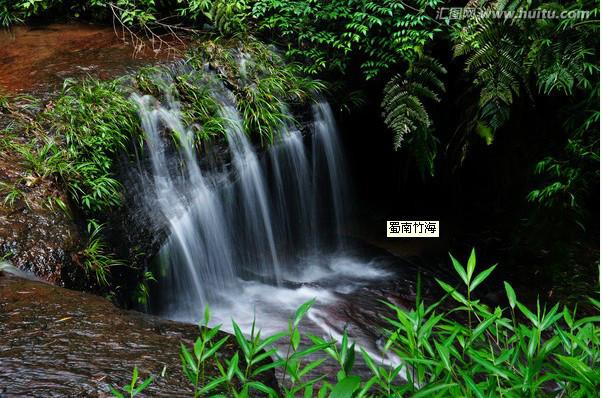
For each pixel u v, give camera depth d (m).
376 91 6.05
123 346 2.41
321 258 5.73
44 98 4.63
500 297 5.18
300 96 5.51
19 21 6.41
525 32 4.83
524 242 5.78
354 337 4.36
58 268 3.38
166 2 6.30
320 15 5.58
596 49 4.75
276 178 5.36
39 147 4.08
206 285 4.72
